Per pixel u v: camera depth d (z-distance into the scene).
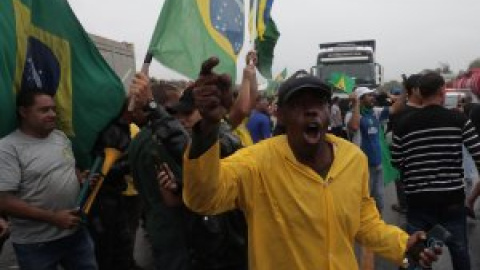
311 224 2.15
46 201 3.30
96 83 3.72
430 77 4.12
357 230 2.29
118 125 3.84
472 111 6.64
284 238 2.16
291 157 2.18
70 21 3.66
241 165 2.17
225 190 2.06
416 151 4.15
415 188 4.18
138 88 2.87
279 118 2.25
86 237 3.64
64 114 3.65
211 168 1.91
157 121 2.89
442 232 2.22
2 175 3.17
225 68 3.83
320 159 2.24
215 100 1.79
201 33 3.71
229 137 3.13
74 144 3.71
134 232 5.28
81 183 3.65
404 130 4.20
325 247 2.16
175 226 2.95
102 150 3.75
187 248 2.95
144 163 3.00
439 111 4.10
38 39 3.50
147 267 5.62
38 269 3.41
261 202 2.19
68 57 3.65
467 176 8.16
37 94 3.27
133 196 4.98
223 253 2.98
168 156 2.86
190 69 3.64
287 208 2.16
